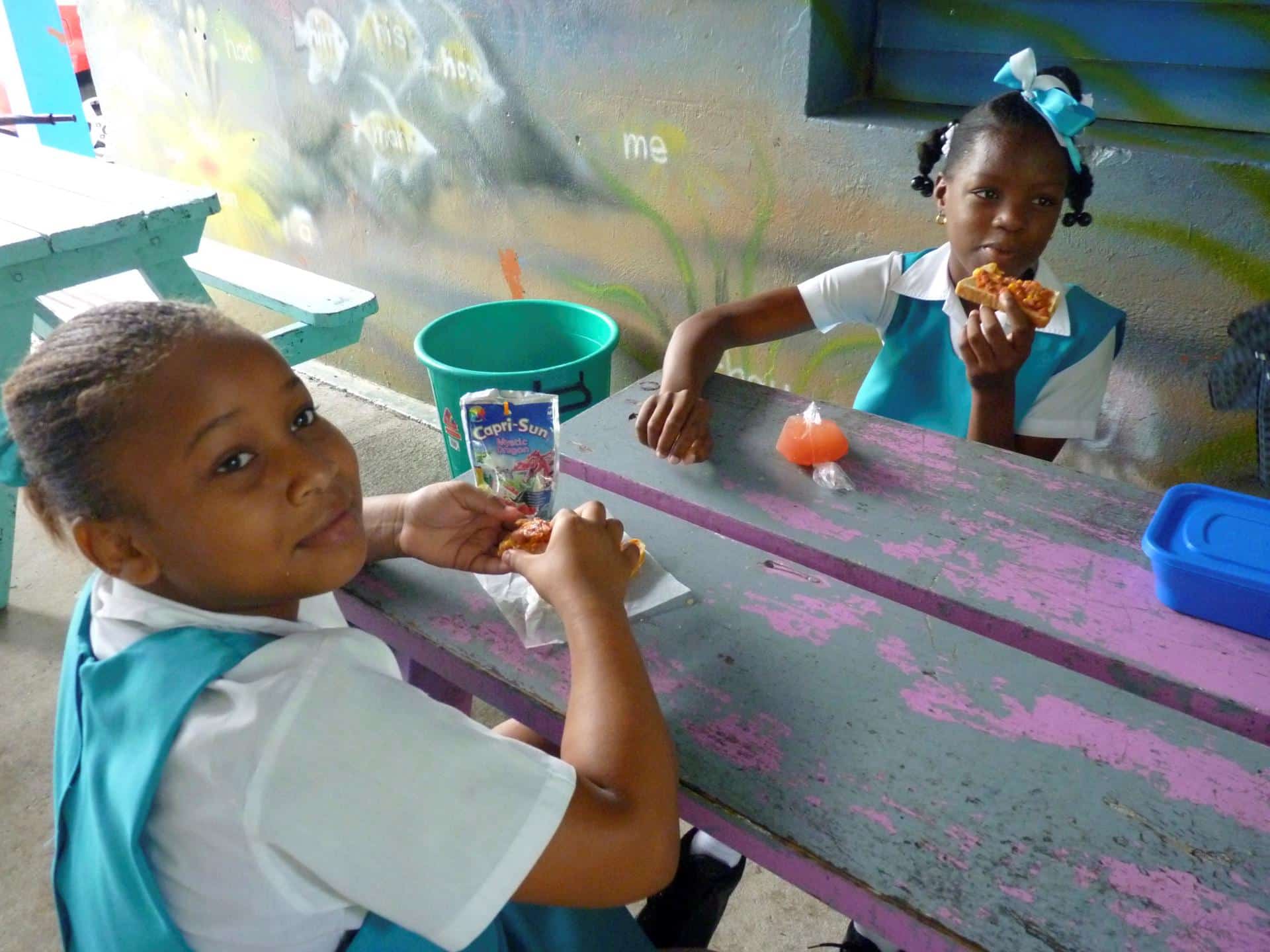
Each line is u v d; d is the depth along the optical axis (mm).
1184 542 933
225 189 3318
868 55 1976
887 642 888
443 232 2734
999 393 1387
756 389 1384
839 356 2129
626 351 2500
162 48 3207
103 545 627
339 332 2396
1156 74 1683
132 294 2623
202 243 2812
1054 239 1751
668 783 714
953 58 1888
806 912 1489
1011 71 1368
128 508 608
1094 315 1510
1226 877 665
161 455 590
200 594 665
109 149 3730
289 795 573
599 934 876
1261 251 1561
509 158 2451
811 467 1182
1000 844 692
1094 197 1675
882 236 1917
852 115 1895
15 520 2109
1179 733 783
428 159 2639
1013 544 1027
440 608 948
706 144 2076
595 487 1167
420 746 607
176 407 587
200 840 582
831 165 1912
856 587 970
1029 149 1347
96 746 618
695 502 1115
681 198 2178
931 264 1597
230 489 616
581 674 770
